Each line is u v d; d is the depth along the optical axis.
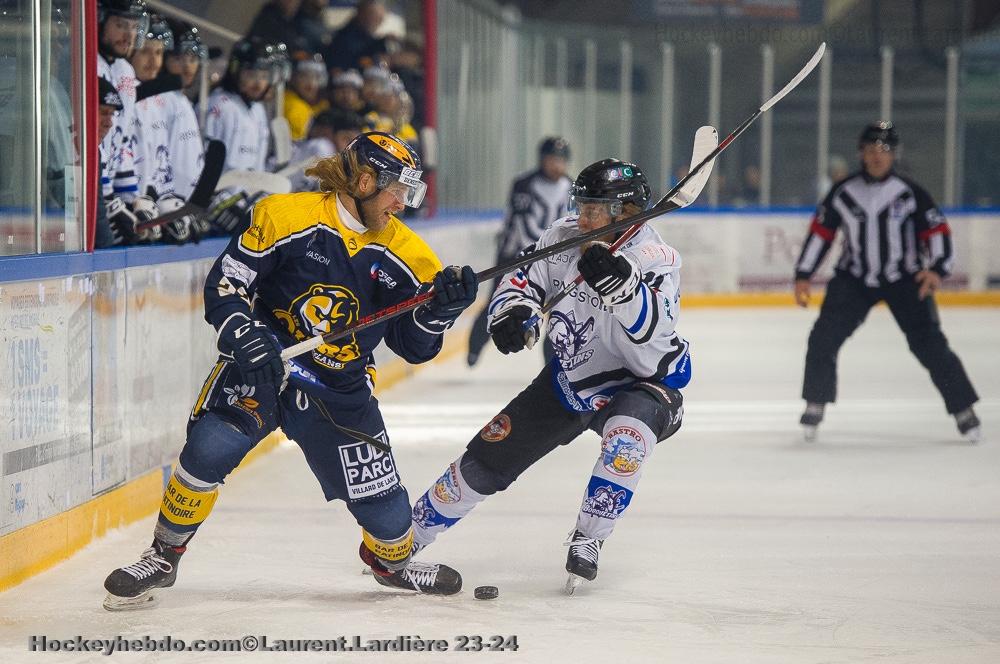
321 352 8.34
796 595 9.37
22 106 10.46
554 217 22.39
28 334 9.53
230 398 8.38
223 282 8.03
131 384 11.60
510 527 11.62
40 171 10.55
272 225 8.09
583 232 9.12
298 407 8.44
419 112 29.47
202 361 13.79
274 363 7.87
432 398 21.02
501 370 25.25
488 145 37.62
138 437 11.77
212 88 19.03
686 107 40.66
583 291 9.08
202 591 9.21
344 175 8.14
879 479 14.29
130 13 12.75
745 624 8.56
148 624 8.31
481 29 36.50
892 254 16.73
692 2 41.09
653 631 8.35
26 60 10.51
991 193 40.72
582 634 8.25
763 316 36.72
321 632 8.17
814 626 8.54
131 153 13.52
